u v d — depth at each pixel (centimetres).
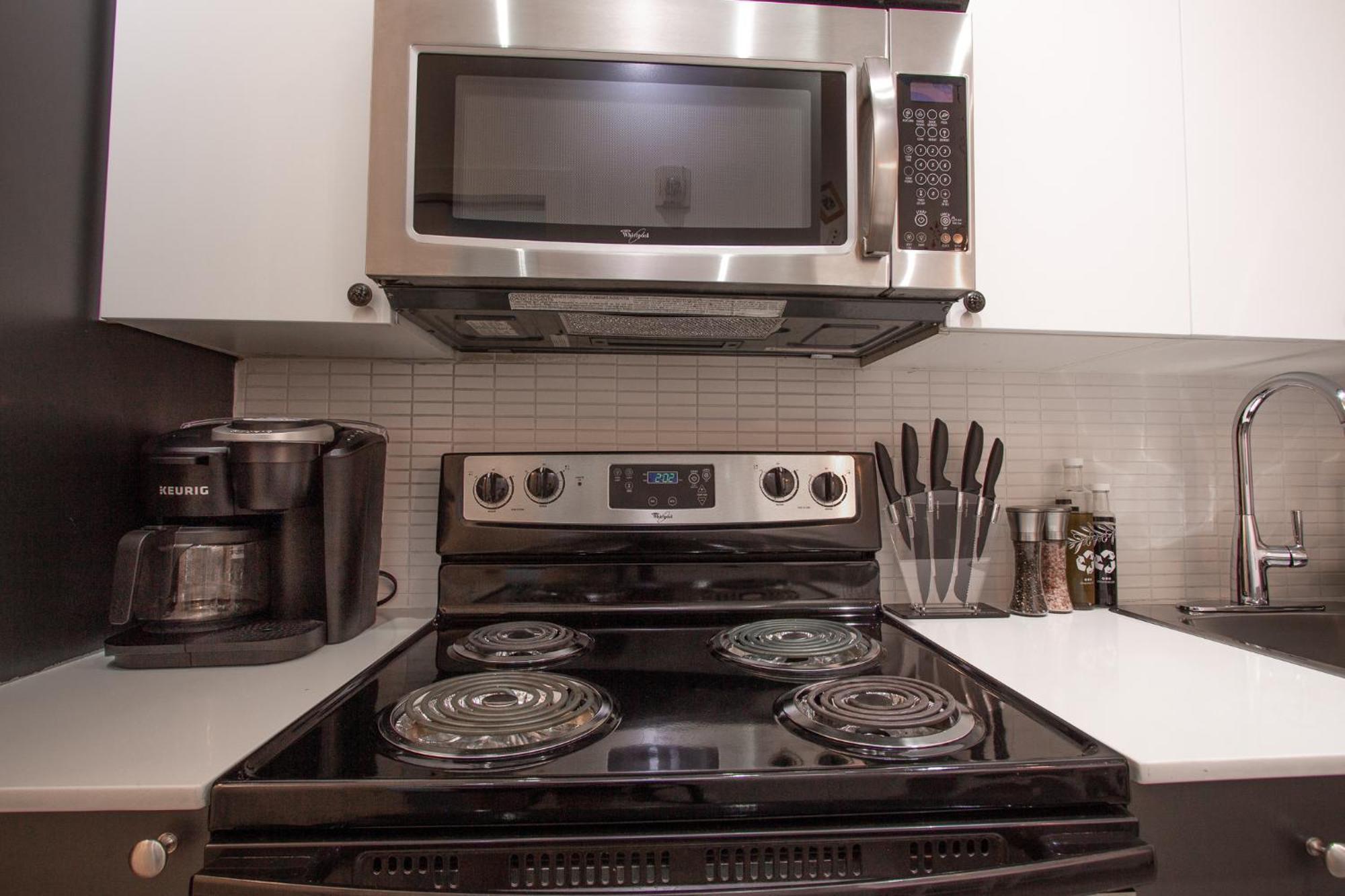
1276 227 105
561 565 115
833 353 127
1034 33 102
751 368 130
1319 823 67
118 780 59
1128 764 63
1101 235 102
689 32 88
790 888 57
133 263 92
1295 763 64
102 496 96
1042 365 130
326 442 100
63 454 90
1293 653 124
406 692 81
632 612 115
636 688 83
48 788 58
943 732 68
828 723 70
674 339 115
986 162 100
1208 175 104
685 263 87
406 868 58
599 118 88
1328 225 106
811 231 89
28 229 84
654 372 128
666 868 59
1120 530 136
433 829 59
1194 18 105
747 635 102
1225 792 66
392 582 124
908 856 60
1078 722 72
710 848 59
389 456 125
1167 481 137
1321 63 107
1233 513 137
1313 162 106
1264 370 134
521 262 86
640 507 115
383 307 92
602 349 124
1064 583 123
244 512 96
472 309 92
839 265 89
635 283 89
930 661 94
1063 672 88
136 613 94
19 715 73
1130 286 102
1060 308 101
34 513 86
